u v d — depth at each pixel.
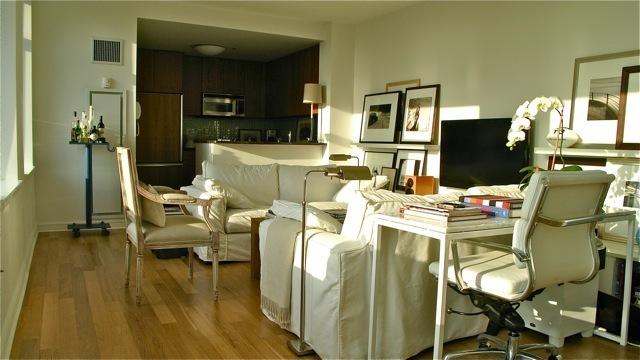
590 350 2.76
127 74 5.91
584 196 2.12
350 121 7.12
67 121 5.66
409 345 2.48
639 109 3.63
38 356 2.45
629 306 2.81
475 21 5.11
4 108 3.48
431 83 5.71
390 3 5.93
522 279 2.04
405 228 2.16
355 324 2.34
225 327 2.89
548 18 4.35
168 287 3.63
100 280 3.75
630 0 3.72
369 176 2.50
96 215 5.86
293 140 8.53
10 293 2.76
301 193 5.08
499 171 4.69
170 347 2.60
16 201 3.23
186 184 8.42
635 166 3.54
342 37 6.99
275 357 2.51
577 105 4.09
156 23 6.20
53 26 5.55
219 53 7.70
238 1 6.02
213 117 8.84
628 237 2.74
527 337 2.92
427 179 5.48
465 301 2.74
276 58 8.57
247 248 4.42
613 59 3.82
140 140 7.34
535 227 1.96
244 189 4.97
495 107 4.89
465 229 2.07
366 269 2.36
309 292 2.54
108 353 2.51
